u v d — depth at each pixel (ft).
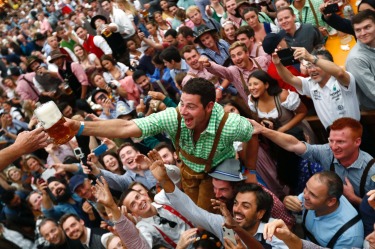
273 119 11.37
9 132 23.71
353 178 9.00
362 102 11.27
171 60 16.25
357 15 10.55
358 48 10.78
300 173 10.90
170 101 12.97
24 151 6.61
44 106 6.64
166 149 11.49
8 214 16.11
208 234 8.46
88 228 12.15
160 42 22.86
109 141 14.15
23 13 57.77
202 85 7.36
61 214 14.16
